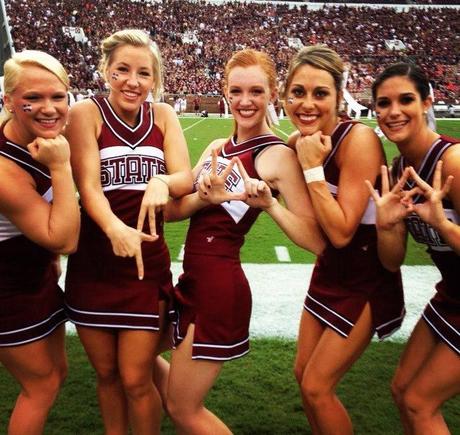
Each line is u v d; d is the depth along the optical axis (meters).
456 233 1.98
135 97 2.25
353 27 42.22
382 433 2.82
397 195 2.11
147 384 2.40
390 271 2.37
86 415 2.94
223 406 3.09
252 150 2.34
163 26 39.00
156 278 2.38
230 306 2.28
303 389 2.41
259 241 6.50
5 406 3.03
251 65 2.28
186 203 2.36
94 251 2.32
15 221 2.01
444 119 26.05
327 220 2.17
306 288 4.96
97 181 2.23
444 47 40.28
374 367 3.56
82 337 2.37
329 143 2.16
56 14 36.53
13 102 1.97
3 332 2.17
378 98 2.17
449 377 2.16
